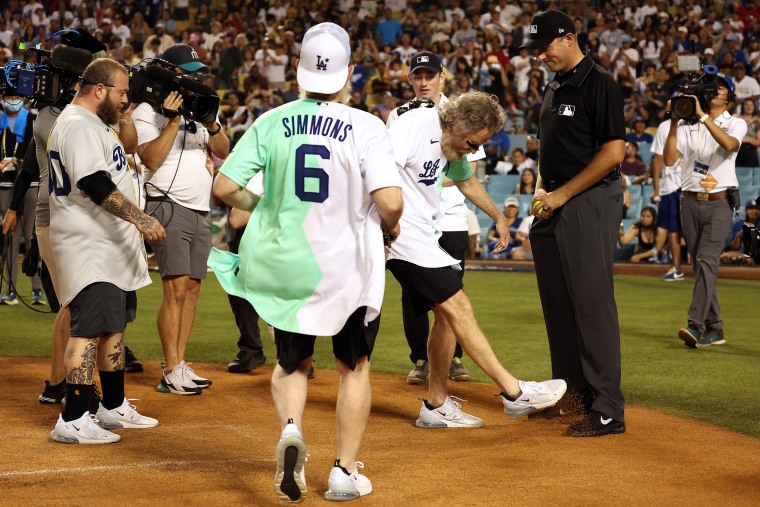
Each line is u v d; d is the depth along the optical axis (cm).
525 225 1884
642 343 958
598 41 2291
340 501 445
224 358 879
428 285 577
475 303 1291
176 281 705
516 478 485
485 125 569
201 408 660
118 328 561
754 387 745
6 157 1165
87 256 549
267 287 446
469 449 549
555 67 602
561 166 610
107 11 2625
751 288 1484
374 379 783
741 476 492
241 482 475
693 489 468
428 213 588
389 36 2473
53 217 557
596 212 595
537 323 1098
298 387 455
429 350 609
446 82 2131
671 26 2314
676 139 970
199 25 2589
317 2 2614
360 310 447
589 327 591
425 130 572
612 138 584
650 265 1717
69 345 554
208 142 740
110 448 542
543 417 638
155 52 2522
